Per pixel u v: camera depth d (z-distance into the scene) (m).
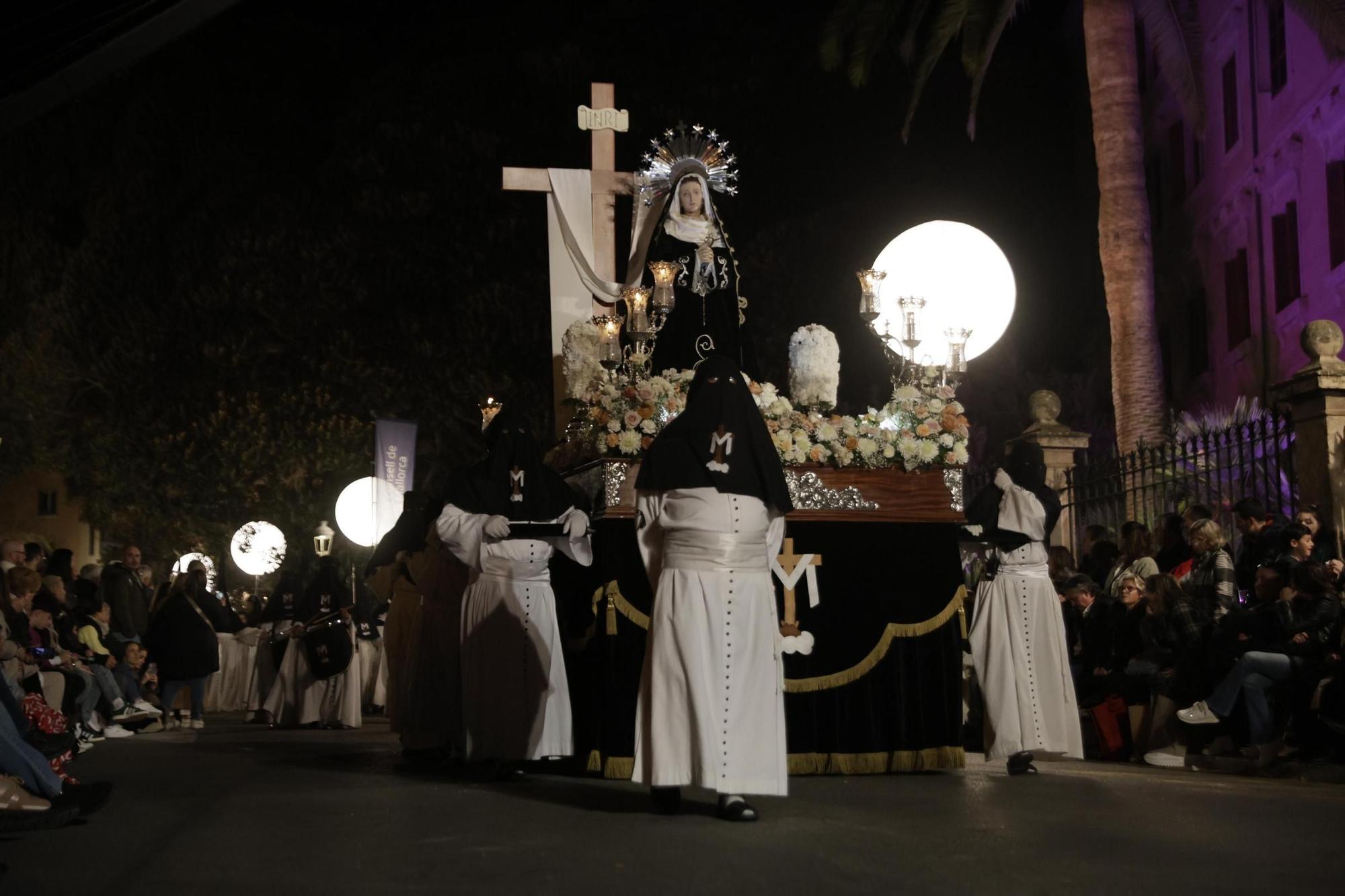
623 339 10.95
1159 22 23.16
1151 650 10.92
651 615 7.29
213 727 16.42
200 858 5.88
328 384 31.00
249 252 31.14
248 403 31.09
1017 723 9.21
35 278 35.19
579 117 12.38
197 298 31.47
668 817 7.00
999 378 30.77
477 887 5.19
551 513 8.84
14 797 6.82
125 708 14.59
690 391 7.31
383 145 31.08
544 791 8.24
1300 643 9.58
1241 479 12.35
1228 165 27.44
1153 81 31.72
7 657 10.70
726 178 11.03
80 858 5.95
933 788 8.30
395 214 30.88
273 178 32.41
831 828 6.60
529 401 30.02
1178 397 30.52
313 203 31.83
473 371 30.23
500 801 7.74
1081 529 15.63
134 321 32.06
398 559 12.38
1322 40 20.92
